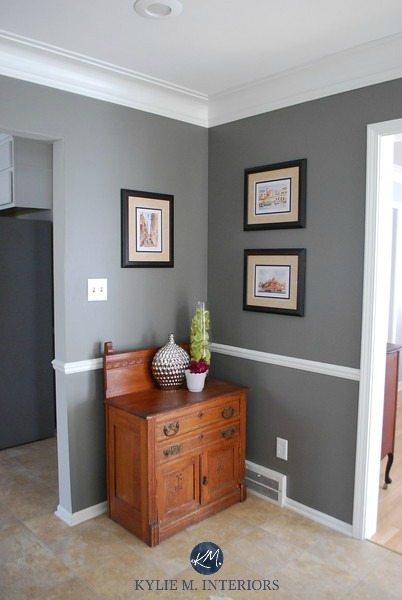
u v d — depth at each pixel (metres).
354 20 1.91
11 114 2.21
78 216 2.46
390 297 5.13
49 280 3.70
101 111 2.52
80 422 2.54
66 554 2.25
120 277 2.66
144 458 2.28
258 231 2.78
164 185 2.84
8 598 1.95
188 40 2.10
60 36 2.05
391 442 2.96
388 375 2.87
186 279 3.00
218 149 2.98
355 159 2.31
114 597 1.96
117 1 1.76
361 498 2.37
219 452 2.61
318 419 2.54
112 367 2.54
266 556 2.24
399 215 5.06
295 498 2.67
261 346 2.81
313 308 2.53
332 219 2.42
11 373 3.54
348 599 1.96
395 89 2.15
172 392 2.64
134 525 2.40
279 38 2.08
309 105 2.48
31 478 3.06
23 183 3.54
